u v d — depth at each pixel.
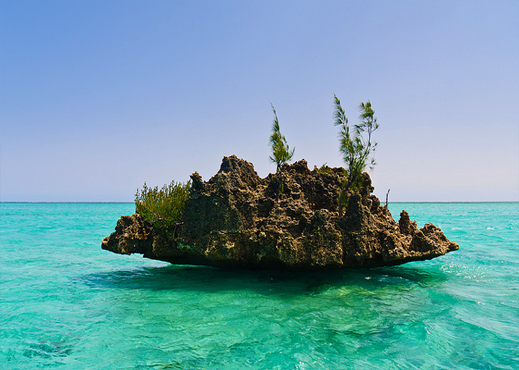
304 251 14.34
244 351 8.38
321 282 14.83
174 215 15.96
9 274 18.56
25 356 8.38
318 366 7.64
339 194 16.00
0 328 10.27
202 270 17.94
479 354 8.25
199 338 9.19
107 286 15.45
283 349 8.45
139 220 16.62
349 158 16.81
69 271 19.36
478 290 14.14
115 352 8.48
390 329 9.75
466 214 101.69
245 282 14.91
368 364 7.74
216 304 12.03
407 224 17.19
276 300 12.39
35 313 11.63
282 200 15.39
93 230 48.06
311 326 9.97
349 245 14.88
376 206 17.14
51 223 62.78
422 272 17.75
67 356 8.34
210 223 14.95
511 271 18.19
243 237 14.87
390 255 14.65
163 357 8.12
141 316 11.05
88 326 10.31
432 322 10.31
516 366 7.65
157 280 16.30
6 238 37.31
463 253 24.53
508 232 41.84
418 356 8.12
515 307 11.84
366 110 16.77
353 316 10.80
